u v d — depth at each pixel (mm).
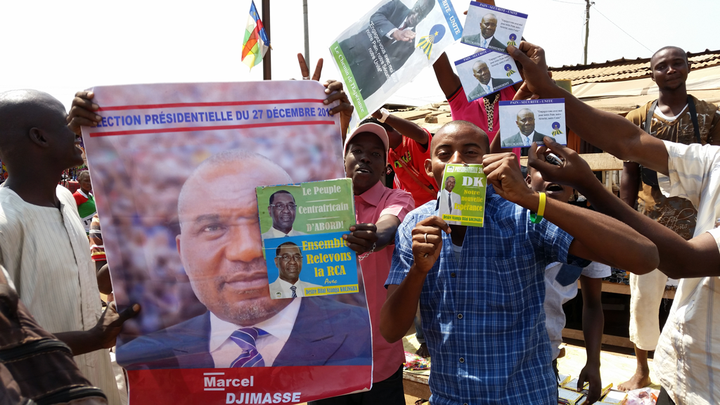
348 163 2795
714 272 1663
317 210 1659
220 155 1656
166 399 1662
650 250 1513
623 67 8242
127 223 1637
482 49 1852
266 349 1680
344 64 2291
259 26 6641
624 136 1866
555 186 2236
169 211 1647
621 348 4680
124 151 1617
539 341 1797
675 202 3604
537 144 1678
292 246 1659
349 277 1671
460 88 3033
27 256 1807
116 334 1650
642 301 3592
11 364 911
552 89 1784
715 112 3645
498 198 1927
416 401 3705
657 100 3910
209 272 1662
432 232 1616
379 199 2791
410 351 4285
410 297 1727
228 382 1675
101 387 2088
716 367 1792
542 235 1745
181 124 1638
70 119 1609
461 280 1801
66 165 1979
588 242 1513
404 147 3641
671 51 3684
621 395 3408
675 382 1952
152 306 1655
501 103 1678
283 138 1677
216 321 1669
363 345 1691
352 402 2641
